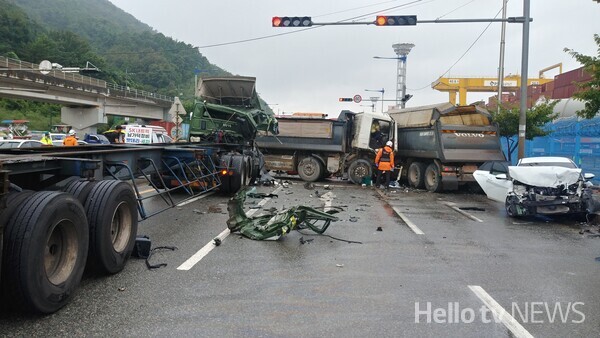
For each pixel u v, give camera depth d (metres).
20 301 4.42
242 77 17.61
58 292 4.75
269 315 4.86
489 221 11.29
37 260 4.44
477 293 5.70
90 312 4.83
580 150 18.66
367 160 20.36
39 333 4.30
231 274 6.27
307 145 20.89
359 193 16.84
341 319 4.79
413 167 19.47
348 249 7.91
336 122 20.67
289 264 6.83
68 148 8.07
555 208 11.02
